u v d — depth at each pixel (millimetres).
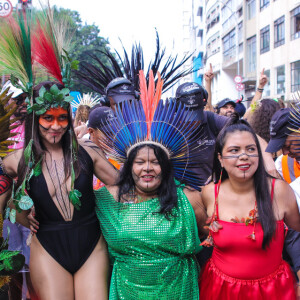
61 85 2729
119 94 3586
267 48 25859
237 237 2496
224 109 6250
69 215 2705
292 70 22875
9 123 2580
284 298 2516
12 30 2625
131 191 2709
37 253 2717
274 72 24922
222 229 2541
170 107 2764
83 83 4250
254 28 28500
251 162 2490
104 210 2730
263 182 2529
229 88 37500
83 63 4238
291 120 2861
